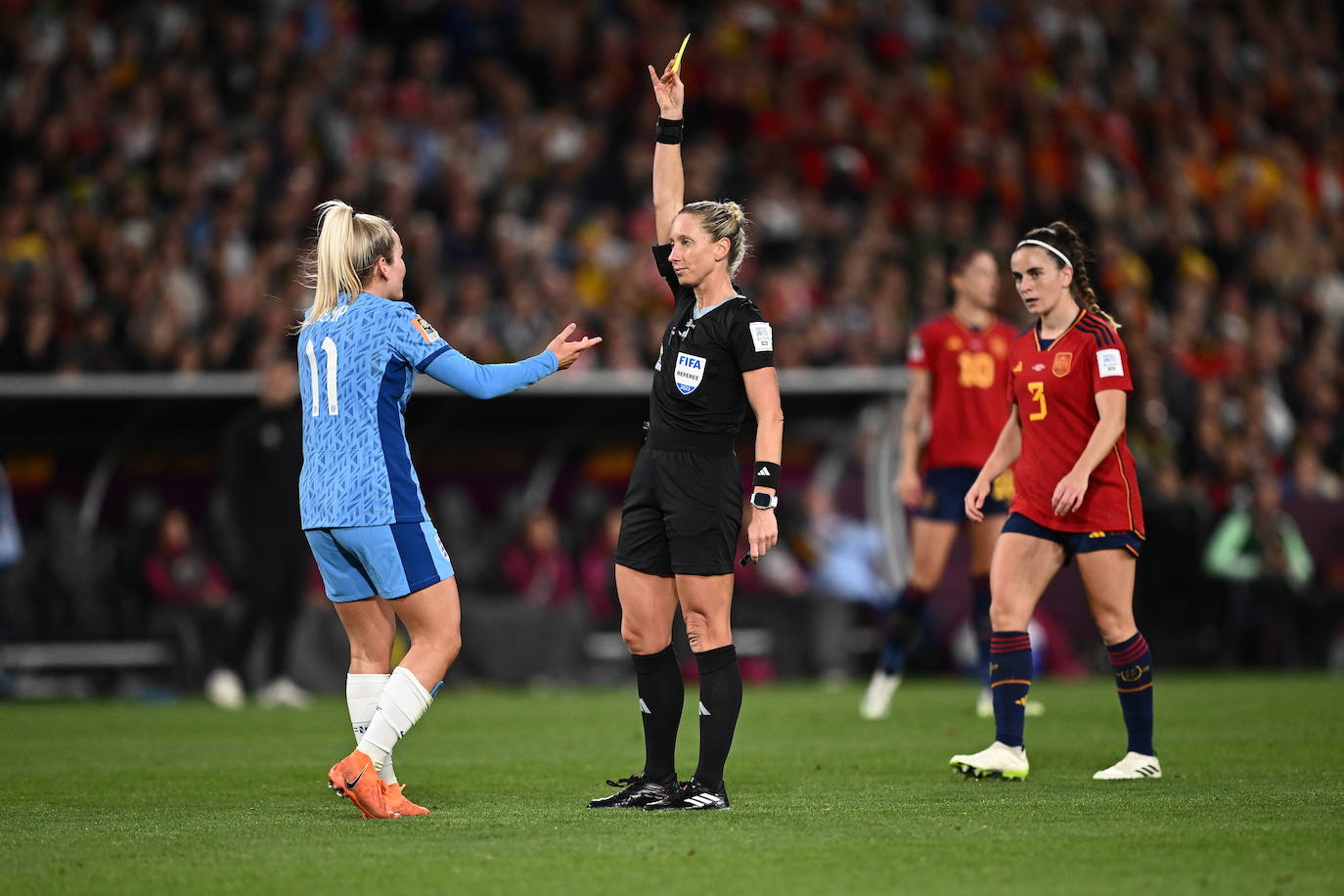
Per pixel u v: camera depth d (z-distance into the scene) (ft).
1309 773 80.79
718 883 50.88
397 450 66.80
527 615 166.30
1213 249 258.98
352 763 65.21
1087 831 61.00
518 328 189.78
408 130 223.10
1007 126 271.28
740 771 83.82
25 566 157.89
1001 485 116.06
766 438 66.54
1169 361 214.28
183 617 158.40
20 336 161.79
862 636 181.47
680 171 74.95
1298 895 49.03
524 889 50.06
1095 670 177.06
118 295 176.76
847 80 263.90
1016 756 78.84
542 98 249.34
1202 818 64.59
